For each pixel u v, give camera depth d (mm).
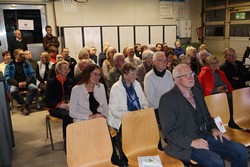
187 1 8172
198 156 1942
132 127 2117
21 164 2771
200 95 2256
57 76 3309
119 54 3482
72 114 2559
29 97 4539
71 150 1906
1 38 5941
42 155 2969
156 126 2211
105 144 2029
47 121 3180
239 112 2715
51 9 6324
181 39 8180
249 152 2621
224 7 7461
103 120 2035
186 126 2057
